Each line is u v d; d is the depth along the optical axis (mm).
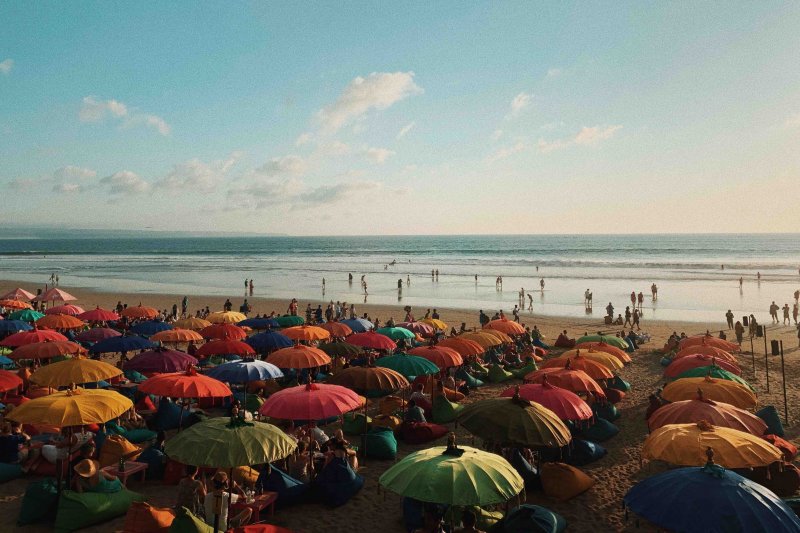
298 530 9133
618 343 22250
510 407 9070
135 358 13578
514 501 10148
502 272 83000
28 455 11023
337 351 17984
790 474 9875
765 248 160375
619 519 9789
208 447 7328
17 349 14797
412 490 6293
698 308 45875
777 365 23688
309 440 11414
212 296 54438
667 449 7625
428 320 25781
